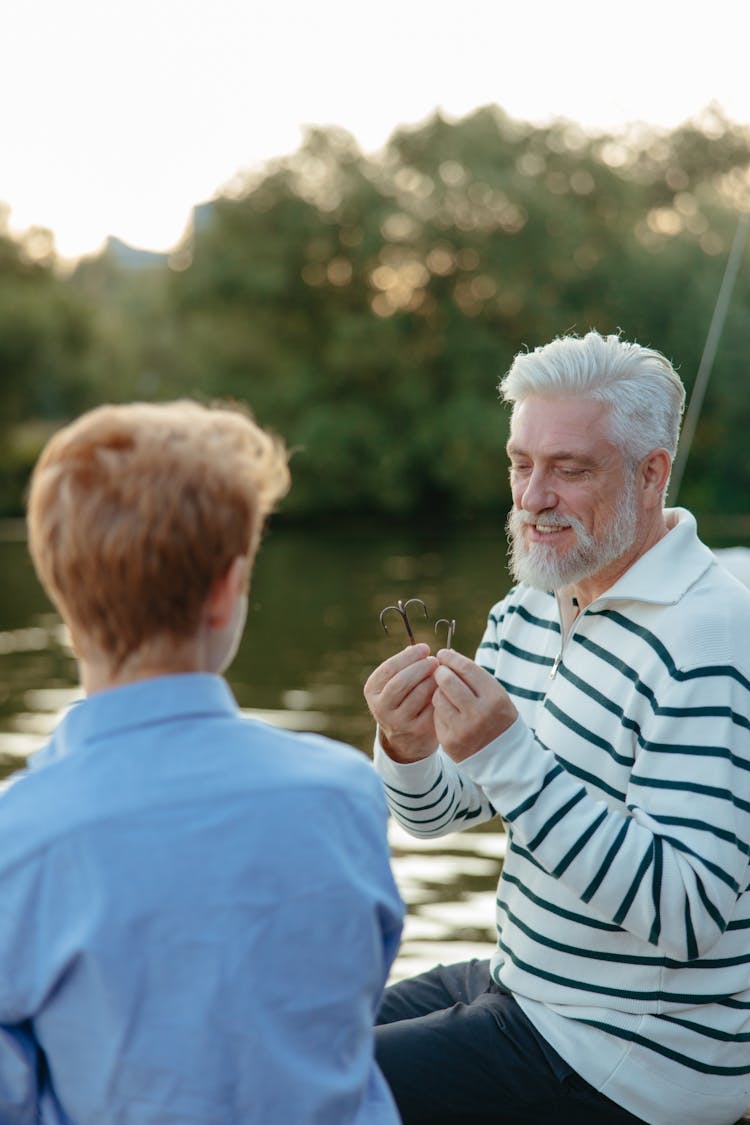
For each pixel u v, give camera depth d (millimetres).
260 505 1152
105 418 1105
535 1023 1729
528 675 1947
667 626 1703
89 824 1048
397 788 1888
